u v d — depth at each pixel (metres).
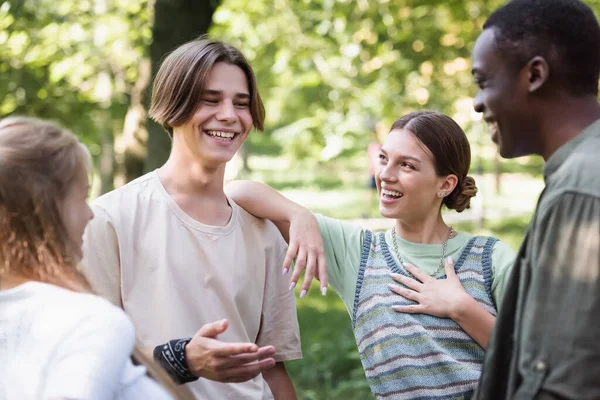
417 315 2.65
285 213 2.79
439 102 12.00
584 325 1.78
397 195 2.76
